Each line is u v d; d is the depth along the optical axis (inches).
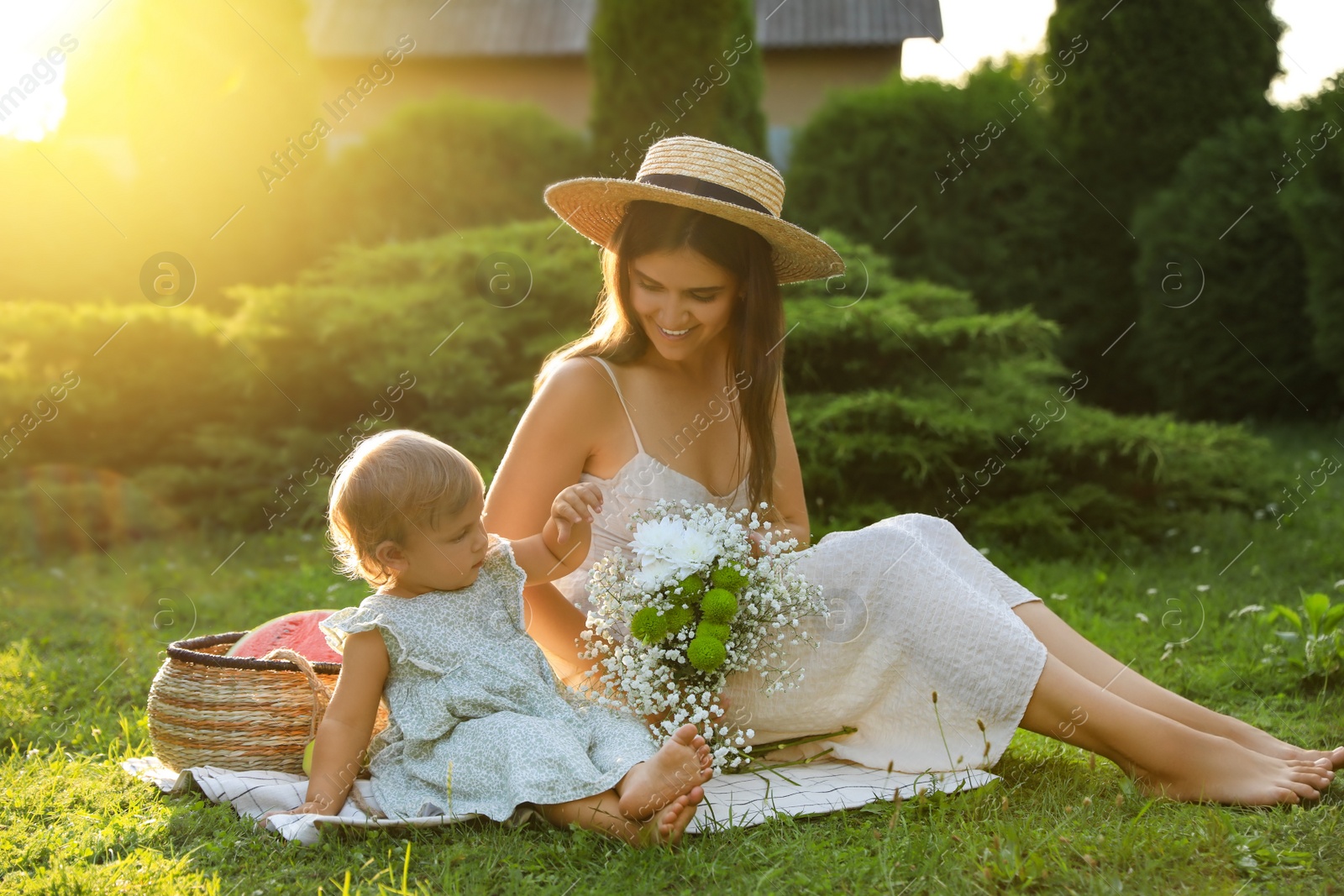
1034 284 359.9
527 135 425.1
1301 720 112.6
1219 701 119.4
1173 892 69.6
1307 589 168.7
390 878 72.9
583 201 108.1
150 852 76.0
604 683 95.1
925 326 221.6
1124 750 87.3
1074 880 71.0
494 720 84.7
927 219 352.8
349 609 89.9
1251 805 83.7
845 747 98.7
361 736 87.0
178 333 241.1
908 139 349.7
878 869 74.1
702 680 92.8
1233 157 338.6
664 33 329.4
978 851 74.9
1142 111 355.9
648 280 98.0
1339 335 309.0
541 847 77.0
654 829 77.1
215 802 85.4
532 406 102.9
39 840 79.1
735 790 90.6
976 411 217.8
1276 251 335.9
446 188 417.1
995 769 96.0
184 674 92.4
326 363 241.3
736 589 91.4
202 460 247.3
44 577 196.2
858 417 210.1
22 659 136.3
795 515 112.5
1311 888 69.9
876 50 510.0
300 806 83.9
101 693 125.2
